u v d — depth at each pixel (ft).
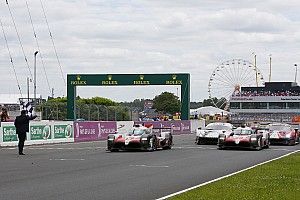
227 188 42.93
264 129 117.39
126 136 94.89
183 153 89.61
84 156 81.66
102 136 145.28
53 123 123.95
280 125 127.03
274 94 358.84
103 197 39.17
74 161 72.08
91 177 52.60
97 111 163.02
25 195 39.81
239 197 37.76
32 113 155.22
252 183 46.39
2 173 56.13
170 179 51.29
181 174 56.03
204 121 221.87
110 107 169.78
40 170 59.52
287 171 57.47
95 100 317.83
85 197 39.11
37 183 47.39
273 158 79.56
